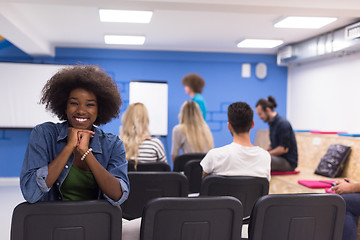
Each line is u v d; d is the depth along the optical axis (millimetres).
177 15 4398
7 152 6344
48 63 6258
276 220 1584
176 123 6793
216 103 6902
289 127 4441
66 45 6375
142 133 2982
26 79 6211
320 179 4086
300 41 5934
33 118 6238
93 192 1537
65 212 1335
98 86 1500
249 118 2406
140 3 3381
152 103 6539
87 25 4941
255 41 5785
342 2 3541
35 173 1335
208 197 1459
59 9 4172
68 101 1490
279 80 6996
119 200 1408
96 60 6586
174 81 6797
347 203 2525
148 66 6730
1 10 3668
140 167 2742
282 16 4332
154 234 1454
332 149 4426
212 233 1494
